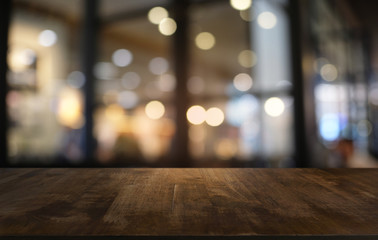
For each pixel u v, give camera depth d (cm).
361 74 610
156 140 314
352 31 610
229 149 307
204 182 61
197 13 325
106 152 321
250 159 296
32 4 341
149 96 319
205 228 33
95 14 351
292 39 294
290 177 66
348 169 76
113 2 352
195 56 318
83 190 54
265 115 307
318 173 71
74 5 371
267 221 36
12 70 316
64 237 31
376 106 598
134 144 318
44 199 47
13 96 317
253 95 312
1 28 302
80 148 334
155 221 36
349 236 32
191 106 300
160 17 332
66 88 382
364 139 569
